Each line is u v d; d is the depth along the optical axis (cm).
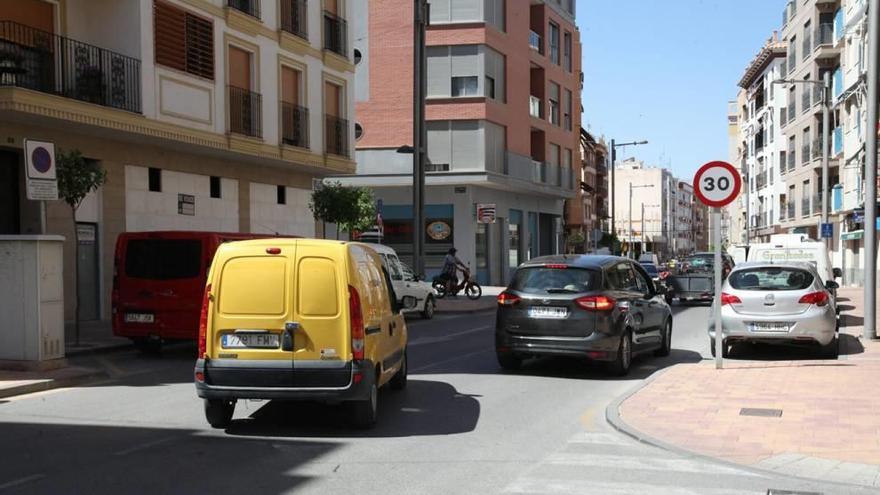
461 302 2738
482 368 1272
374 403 820
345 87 2830
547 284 1182
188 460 692
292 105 2511
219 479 634
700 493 594
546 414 900
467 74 3769
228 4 2172
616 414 869
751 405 908
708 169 1178
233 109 2209
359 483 623
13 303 1156
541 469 664
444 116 3759
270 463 684
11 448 735
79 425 838
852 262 4216
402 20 3775
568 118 4969
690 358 1411
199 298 1377
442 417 881
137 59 1869
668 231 15088
